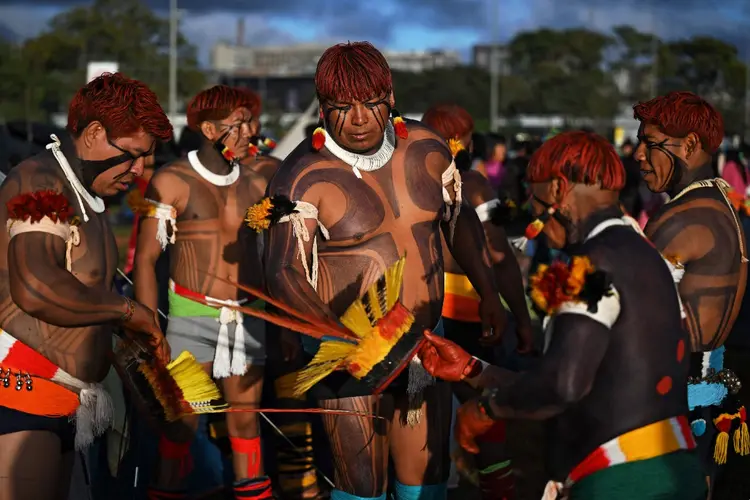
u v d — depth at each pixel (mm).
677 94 3336
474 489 4820
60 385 2863
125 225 18016
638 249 2463
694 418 3350
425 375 3260
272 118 61375
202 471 4777
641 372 2404
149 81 77938
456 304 4223
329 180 3252
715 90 102812
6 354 2801
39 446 2840
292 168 3285
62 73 77062
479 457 4172
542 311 2432
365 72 3133
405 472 3451
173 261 4207
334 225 3266
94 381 2980
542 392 2371
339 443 3359
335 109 3182
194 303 4148
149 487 4289
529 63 103750
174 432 4188
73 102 2844
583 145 2502
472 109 91375
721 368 3381
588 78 94000
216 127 4137
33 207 2656
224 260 4156
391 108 3281
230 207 4180
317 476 4797
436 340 2719
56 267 2678
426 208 3373
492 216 4117
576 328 2348
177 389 3283
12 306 2805
